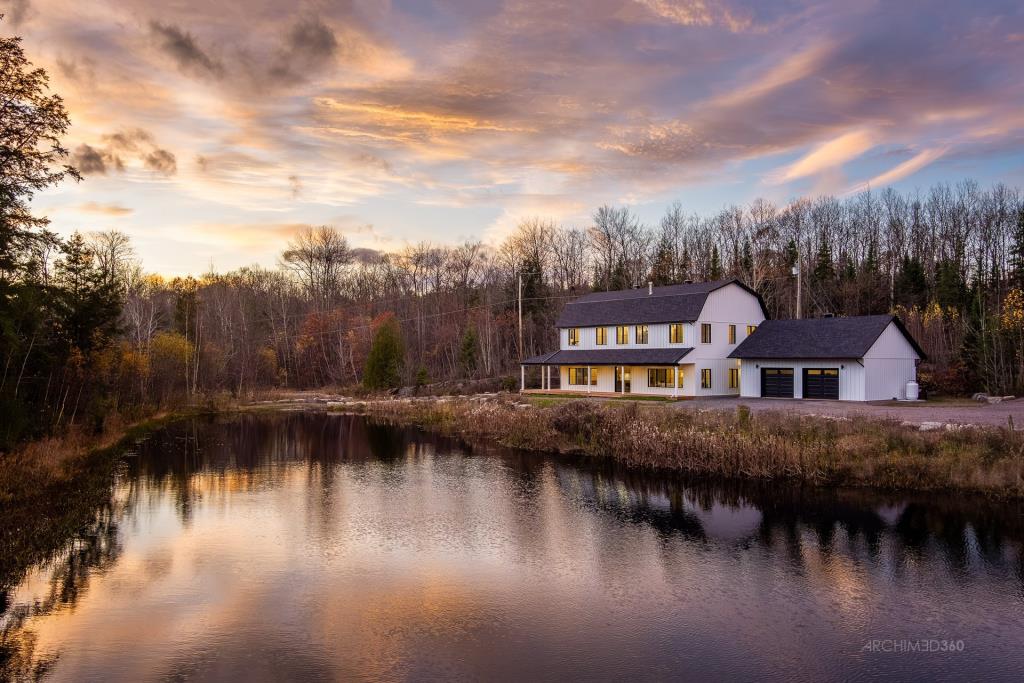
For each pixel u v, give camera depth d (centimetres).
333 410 5297
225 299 7762
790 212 8106
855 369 3666
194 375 5741
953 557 1410
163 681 941
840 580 1303
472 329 6819
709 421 2559
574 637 1074
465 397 5219
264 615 1169
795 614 1152
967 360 4147
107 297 3569
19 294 2178
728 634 1079
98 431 3369
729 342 4478
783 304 6938
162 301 7119
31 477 2188
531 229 8425
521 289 7638
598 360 4588
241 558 1488
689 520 1738
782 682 927
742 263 7450
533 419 3234
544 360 4947
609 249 8094
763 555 1455
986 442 1959
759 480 2134
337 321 7969
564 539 1603
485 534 1656
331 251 9262
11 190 1936
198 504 2016
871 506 1791
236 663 993
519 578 1345
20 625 1135
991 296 5931
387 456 2911
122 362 4109
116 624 1136
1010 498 1775
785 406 3384
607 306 4991
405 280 9019
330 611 1186
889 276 7400
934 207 7900
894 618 1132
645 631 1093
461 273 8850
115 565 1441
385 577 1358
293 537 1652
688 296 4459
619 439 2678
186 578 1359
